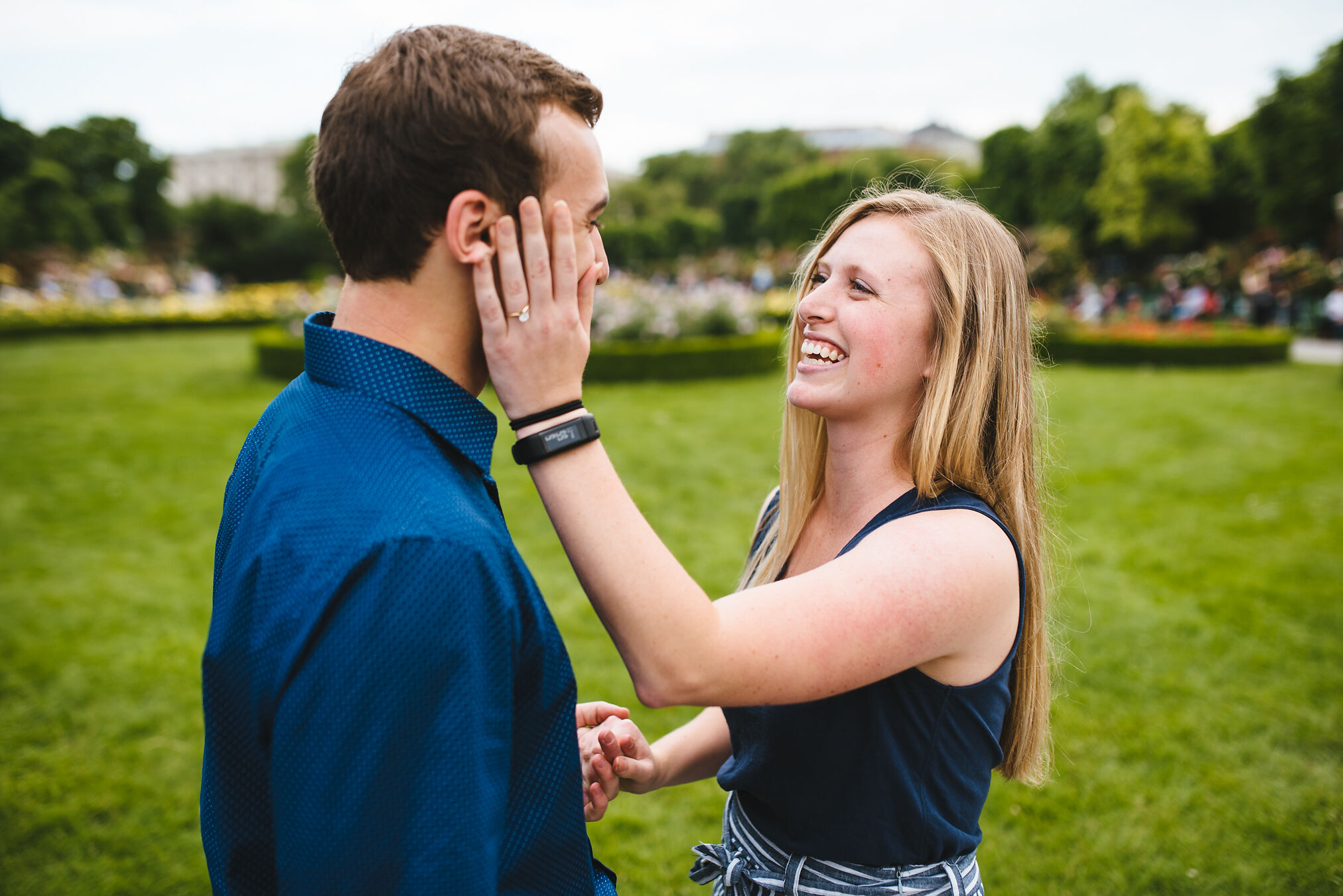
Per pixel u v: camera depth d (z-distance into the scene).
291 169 56.78
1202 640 3.97
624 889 2.50
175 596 4.48
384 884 0.69
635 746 1.25
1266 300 20.03
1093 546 5.27
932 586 0.92
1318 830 2.72
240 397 10.77
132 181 55.00
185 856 2.60
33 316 20.09
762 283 31.06
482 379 0.90
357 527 0.70
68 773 2.97
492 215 0.78
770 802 1.09
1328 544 5.29
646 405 10.02
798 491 1.25
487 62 0.78
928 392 1.03
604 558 0.82
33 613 4.24
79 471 7.00
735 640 0.85
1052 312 15.43
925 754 1.00
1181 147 29.23
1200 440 8.26
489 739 0.72
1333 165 24.59
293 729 0.69
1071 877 2.54
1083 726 3.28
